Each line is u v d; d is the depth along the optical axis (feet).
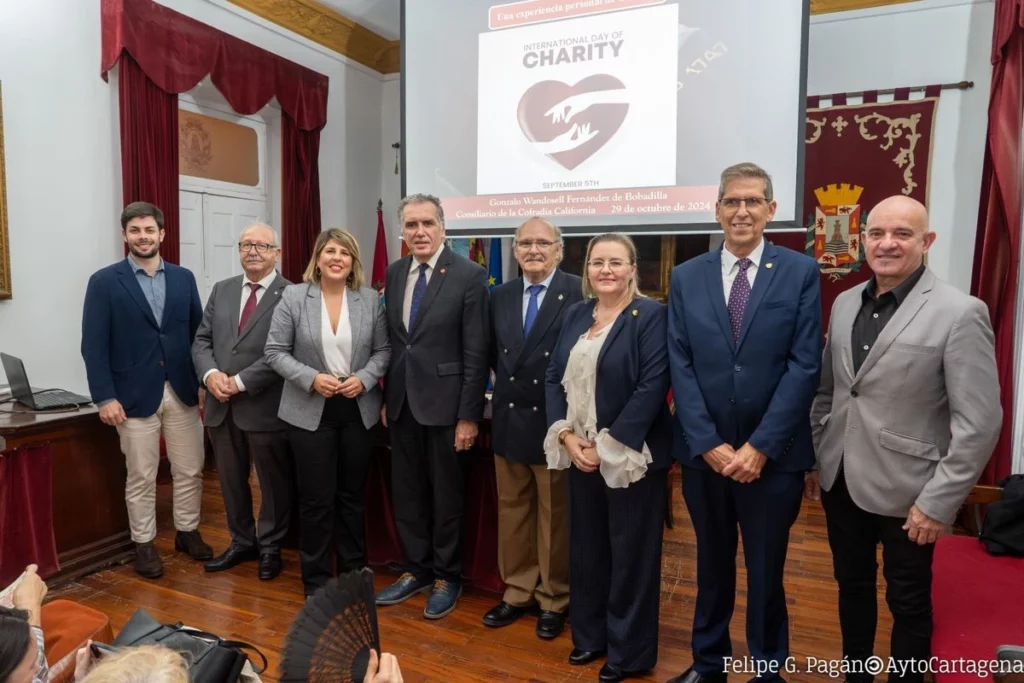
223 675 3.67
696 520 5.78
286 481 8.47
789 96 10.84
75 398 9.32
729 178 5.46
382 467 8.68
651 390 5.75
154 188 12.14
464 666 6.48
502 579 7.68
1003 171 10.46
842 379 5.39
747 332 5.42
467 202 13.26
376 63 18.92
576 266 16.39
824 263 14.28
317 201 16.70
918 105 13.41
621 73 11.86
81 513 8.59
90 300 8.29
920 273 5.10
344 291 7.72
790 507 5.45
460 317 7.39
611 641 6.19
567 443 6.12
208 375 8.30
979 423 4.68
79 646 4.75
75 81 11.26
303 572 7.84
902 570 5.16
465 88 13.14
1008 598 5.68
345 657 2.69
